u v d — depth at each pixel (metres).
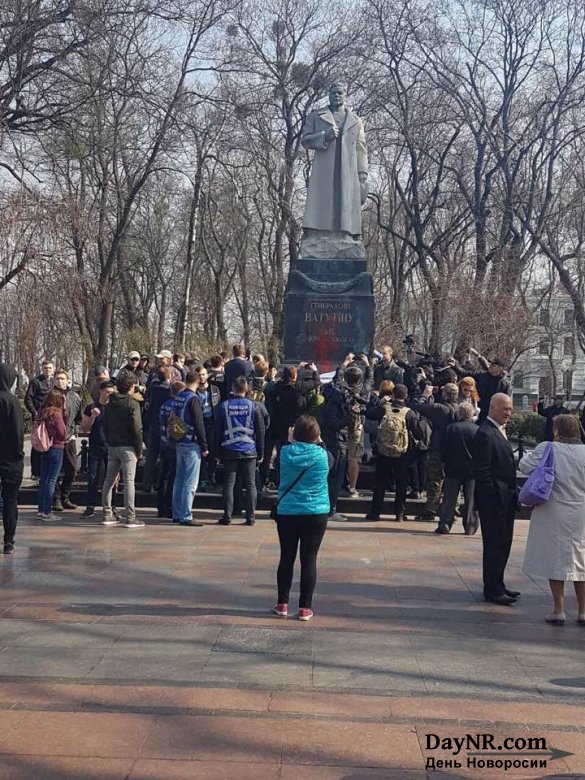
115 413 11.98
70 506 13.76
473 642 7.02
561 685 6.03
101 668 6.16
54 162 26.83
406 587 8.84
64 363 31.52
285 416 12.99
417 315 45.19
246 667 6.23
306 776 4.55
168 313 55.19
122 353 40.44
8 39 23.62
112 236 34.97
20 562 9.69
